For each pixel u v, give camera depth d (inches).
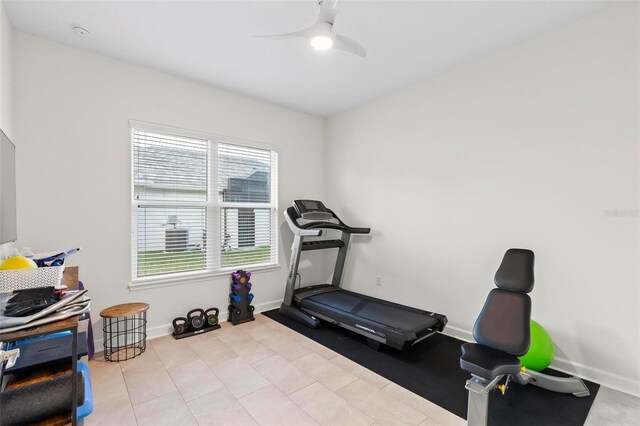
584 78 91.9
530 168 103.1
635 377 84.4
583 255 92.9
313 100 156.8
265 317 147.5
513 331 72.9
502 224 110.2
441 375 95.0
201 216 137.9
